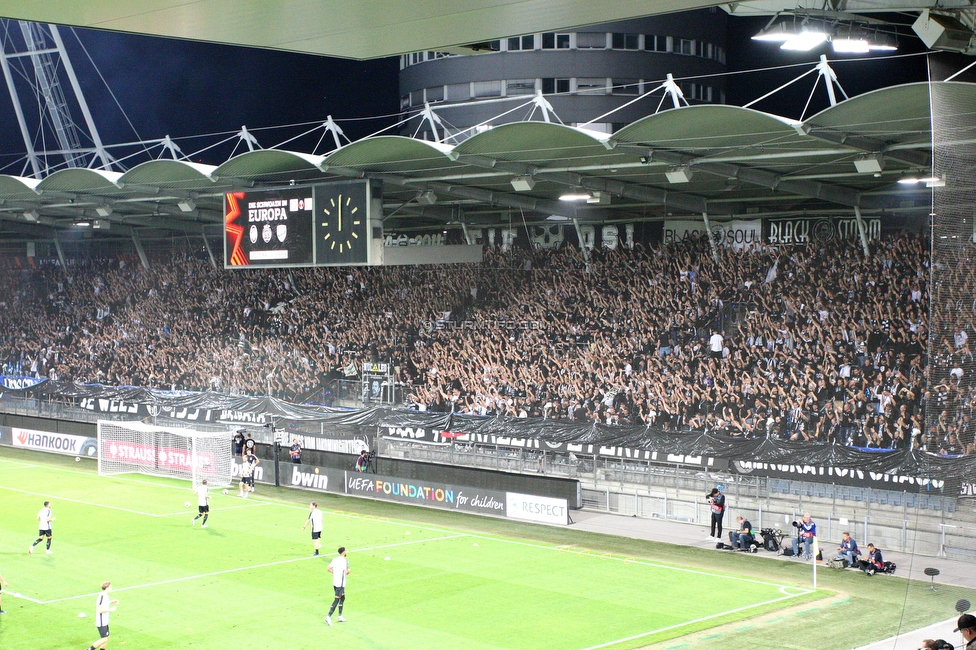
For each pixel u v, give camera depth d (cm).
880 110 2870
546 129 3416
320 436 4600
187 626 2381
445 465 4034
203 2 1055
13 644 2217
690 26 6869
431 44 1244
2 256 6919
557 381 4597
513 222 5066
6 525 3547
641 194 4375
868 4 3825
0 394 6034
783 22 4116
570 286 4875
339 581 2409
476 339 5056
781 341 4131
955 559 1292
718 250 4466
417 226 5366
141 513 3812
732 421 3962
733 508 3422
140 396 5450
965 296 1148
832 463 3216
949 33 3594
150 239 6394
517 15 1116
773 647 2212
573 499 3662
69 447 5325
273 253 4659
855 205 4056
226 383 5706
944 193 1136
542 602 2605
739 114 3048
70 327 6600
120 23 1141
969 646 1180
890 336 3838
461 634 2330
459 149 3716
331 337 5538
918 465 3034
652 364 4406
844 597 2638
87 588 2719
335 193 4434
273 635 2316
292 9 1087
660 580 2830
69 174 4916
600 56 6725
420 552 3184
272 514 3822
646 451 3716
